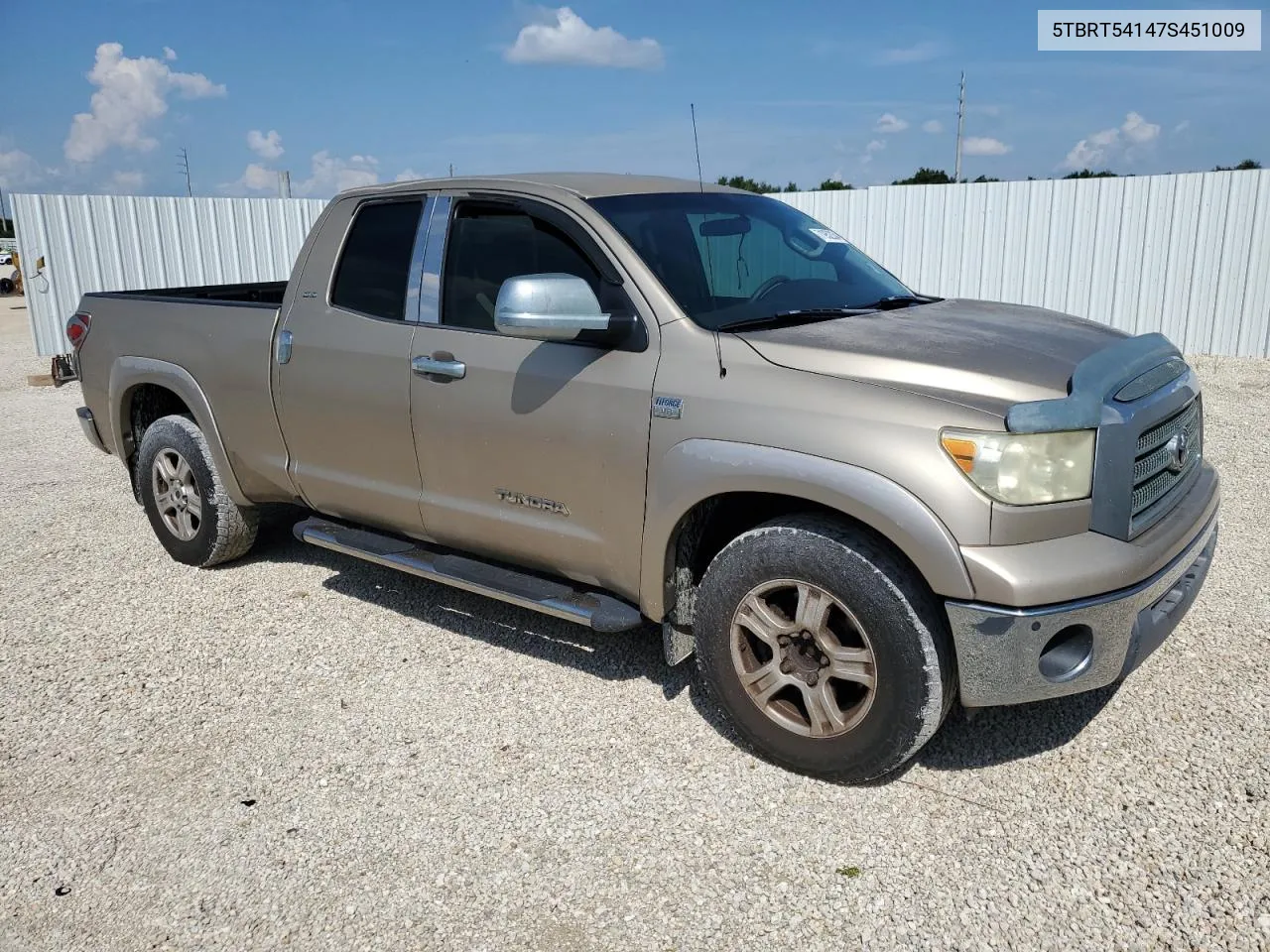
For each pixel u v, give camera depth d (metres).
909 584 2.92
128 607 4.91
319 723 3.72
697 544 3.53
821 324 3.45
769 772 3.31
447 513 4.05
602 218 3.62
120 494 7.09
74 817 3.19
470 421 3.83
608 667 4.11
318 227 4.53
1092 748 3.36
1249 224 11.27
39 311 13.92
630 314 3.46
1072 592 2.77
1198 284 11.70
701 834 2.99
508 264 3.84
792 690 3.33
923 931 2.57
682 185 4.25
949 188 12.92
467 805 3.18
